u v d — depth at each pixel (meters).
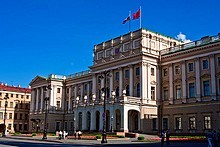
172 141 51.22
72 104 106.31
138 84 73.19
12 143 49.00
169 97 72.12
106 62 81.62
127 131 67.25
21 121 131.12
